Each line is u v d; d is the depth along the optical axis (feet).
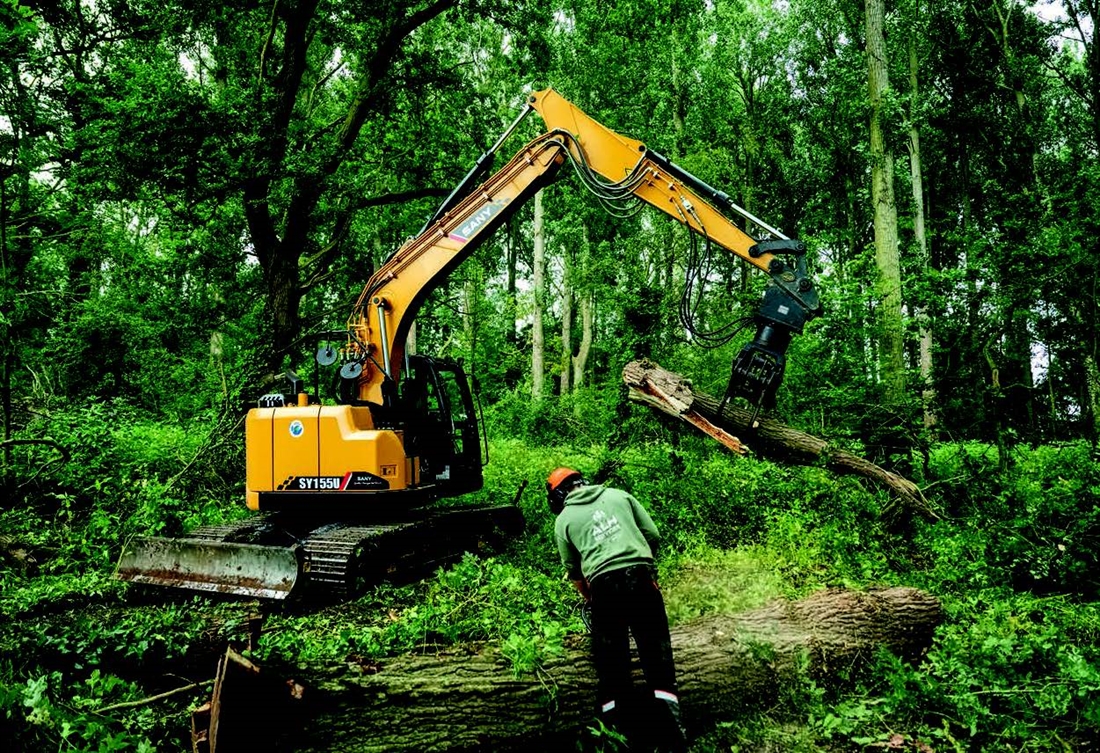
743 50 93.97
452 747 11.14
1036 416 63.00
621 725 11.74
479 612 16.71
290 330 41.04
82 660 15.15
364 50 46.55
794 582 17.35
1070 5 42.63
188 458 34.78
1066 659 13.03
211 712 10.95
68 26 41.09
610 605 11.98
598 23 79.25
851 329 34.55
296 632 17.47
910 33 74.54
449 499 30.89
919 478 27.07
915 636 14.78
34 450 30.68
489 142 50.93
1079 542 19.36
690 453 30.01
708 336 22.26
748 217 21.91
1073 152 39.01
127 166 34.78
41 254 48.08
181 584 19.38
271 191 38.99
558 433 59.82
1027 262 34.40
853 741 11.85
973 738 11.79
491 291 103.40
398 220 60.75
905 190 77.77
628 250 82.12
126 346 53.01
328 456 22.31
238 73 42.29
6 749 10.77
